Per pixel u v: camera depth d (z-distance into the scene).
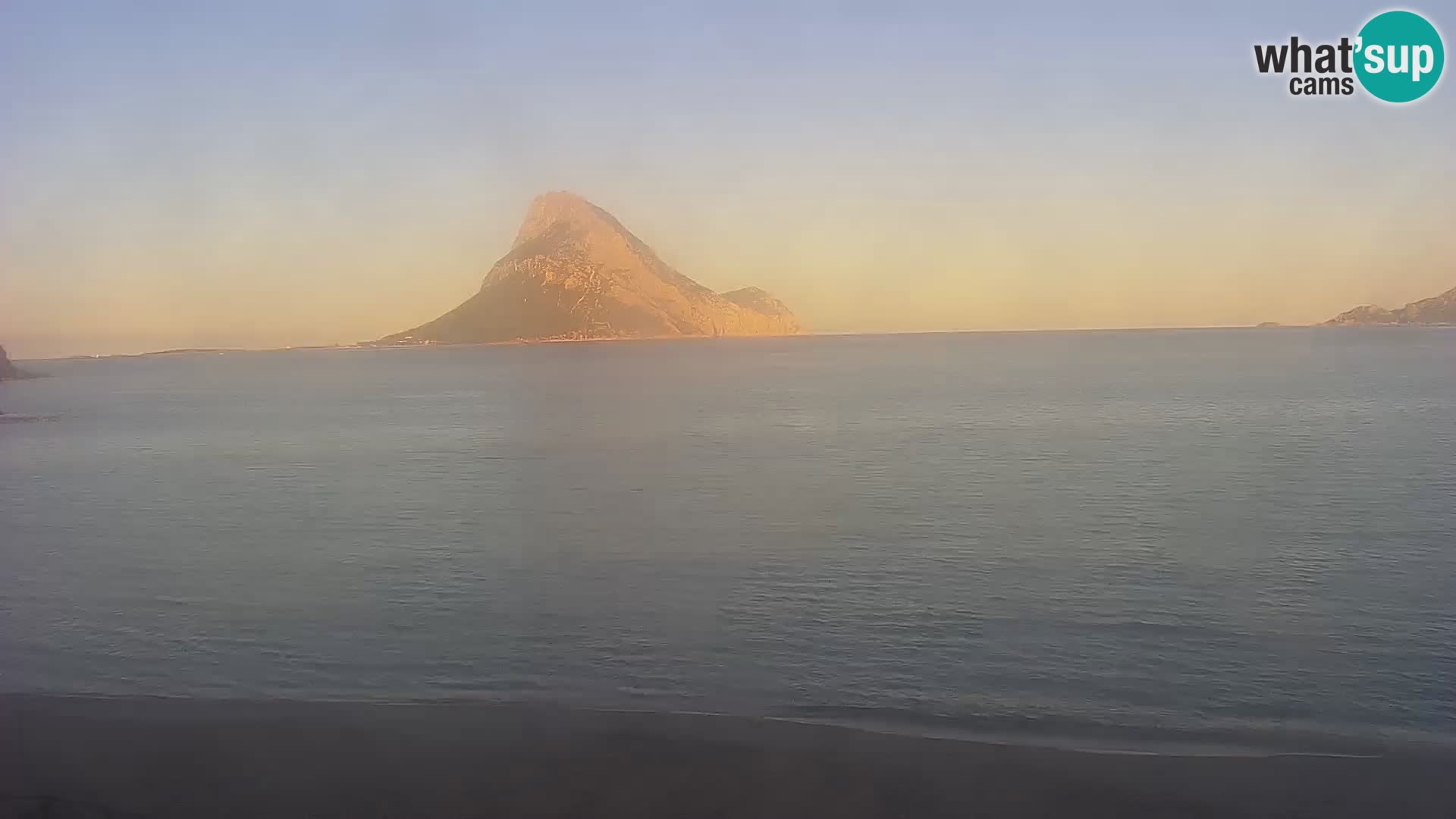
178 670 12.73
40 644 13.89
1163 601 15.16
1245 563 17.64
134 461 40.66
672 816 7.29
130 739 9.07
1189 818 7.37
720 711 10.98
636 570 18.00
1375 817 7.38
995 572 17.28
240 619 15.02
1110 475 29.38
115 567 19.12
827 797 7.68
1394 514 22.17
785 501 25.77
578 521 23.41
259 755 8.63
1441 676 11.74
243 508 26.91
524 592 16.50
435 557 19.55
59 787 7.96
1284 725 10.35
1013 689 11.54
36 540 22.42
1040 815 7.39
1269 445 35.84
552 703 10.98
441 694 11.63
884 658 12.70
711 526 22.28
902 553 19.00
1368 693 11.26
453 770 8.23
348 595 16.45
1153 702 11.05
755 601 15.63
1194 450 35.00
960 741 8.98
